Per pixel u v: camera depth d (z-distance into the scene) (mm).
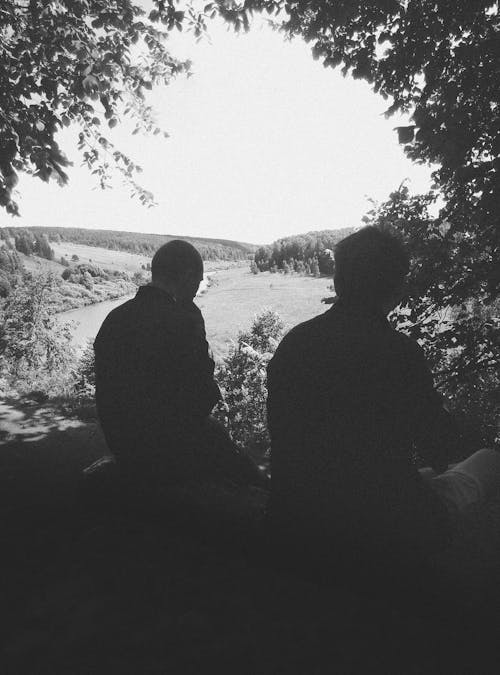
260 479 2068
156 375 1675
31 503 1976
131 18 5848
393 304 1421
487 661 1059
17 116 5039
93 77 5336
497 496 1566
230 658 1033
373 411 1233
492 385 5922
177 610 1149
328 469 1247
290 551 1292
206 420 2057
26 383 16156
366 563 1231
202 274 2041
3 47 5223
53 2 5266
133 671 956
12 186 4945
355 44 5531
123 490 1700
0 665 966
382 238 1382
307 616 1154
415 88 5594
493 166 4289
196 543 1418
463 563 1396
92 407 10398
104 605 1126
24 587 1217
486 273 4699
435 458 1373
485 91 4496
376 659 1035
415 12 5008
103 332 1813
